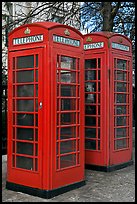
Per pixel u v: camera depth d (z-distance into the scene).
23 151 5.79
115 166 7.57
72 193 5.74
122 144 7.92
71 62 5.95
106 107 7.48
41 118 5.48
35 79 5.59
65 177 5.76
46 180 5.43
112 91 7.56
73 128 5.99
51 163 5.46
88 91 7.80
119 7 10.73
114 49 7.63
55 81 5.53
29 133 5.70
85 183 6.28
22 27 5.77
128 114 8.12
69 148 5.90
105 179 6.75
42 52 5.47
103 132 7.50
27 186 5.66
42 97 5.47
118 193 5.80
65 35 5.76
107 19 9.89
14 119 5.93
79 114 6.12
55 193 5.54
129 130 8.12
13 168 5.89
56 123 5.56
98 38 7.57
